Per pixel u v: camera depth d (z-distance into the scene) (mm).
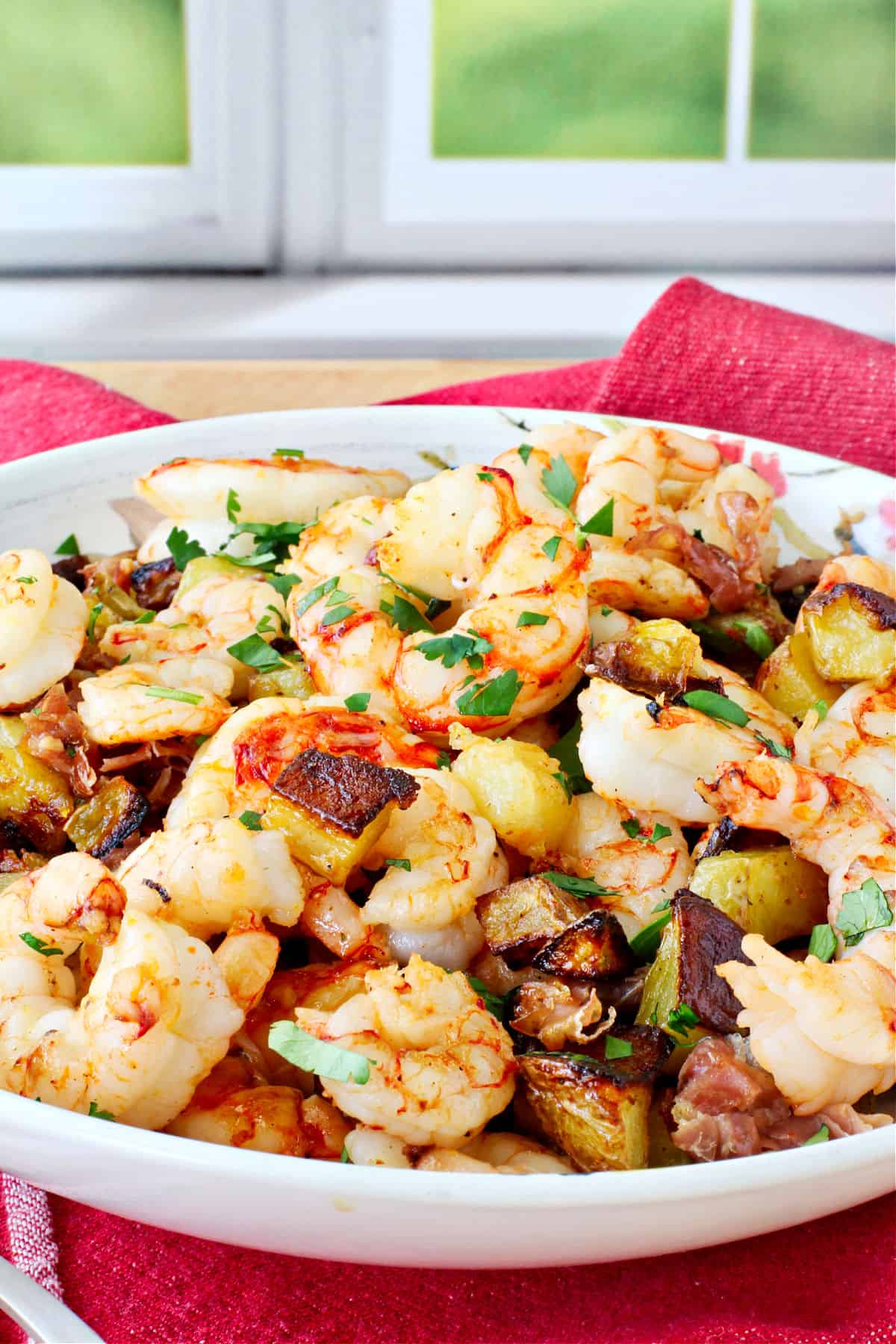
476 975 540
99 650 594
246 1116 506
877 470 714
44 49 1104
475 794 547
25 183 1144
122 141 1142
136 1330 521
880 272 1244
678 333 734
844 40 1159
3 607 567
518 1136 514
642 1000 533
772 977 498
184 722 556
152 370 845
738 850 544
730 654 616
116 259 1179
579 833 556
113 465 679
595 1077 505
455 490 576
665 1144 517
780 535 678
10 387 756
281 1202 479
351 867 526
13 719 570
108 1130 479
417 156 1176
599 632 588
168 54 1114
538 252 1225
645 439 622
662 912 544
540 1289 522
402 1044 504
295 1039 500
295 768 529
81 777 563
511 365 871
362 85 1145
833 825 534
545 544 570
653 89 1171
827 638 587
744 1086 508
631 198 1206
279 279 1201
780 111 1183
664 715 547
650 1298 520
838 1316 515
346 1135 510
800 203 1212
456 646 557
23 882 524
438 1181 473
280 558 630
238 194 1167
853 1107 517
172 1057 497
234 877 513
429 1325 517
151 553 644
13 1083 500
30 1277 527
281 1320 520
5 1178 549
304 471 634
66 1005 515
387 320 1151
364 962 529
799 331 731
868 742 567
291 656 597
